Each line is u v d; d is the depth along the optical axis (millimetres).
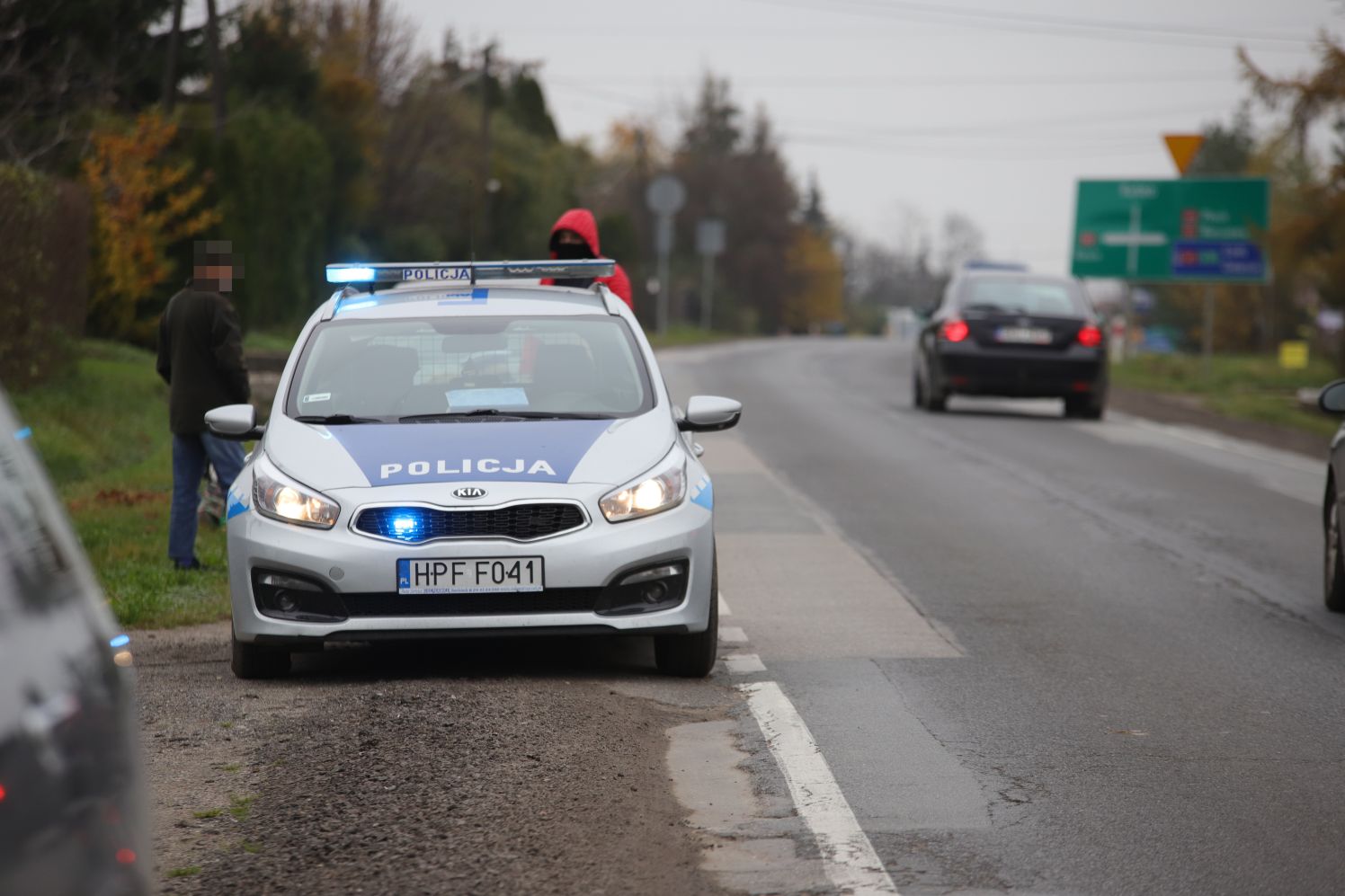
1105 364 57938
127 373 50281
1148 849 12352
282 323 83812
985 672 18938
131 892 6262
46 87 65188
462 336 20141
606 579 17188
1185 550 29625
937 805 13461
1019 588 25297
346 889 11141
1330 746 15672
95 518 29719
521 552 17062
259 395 41250
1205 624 22500
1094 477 41125
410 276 21453
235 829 12422
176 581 24375
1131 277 101938
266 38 104750
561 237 26766
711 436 50250
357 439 18234
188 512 25484
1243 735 16062
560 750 14625
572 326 20469
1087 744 15594
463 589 17000
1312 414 67938
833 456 45000
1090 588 25438
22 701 5805
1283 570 27594
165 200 68750
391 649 20031
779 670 18906
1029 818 13148
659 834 12508
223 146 72188
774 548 29000
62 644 6141
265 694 17203
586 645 20297
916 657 19797
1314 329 197625
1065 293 59250
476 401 19141
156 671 18562
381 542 17031
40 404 39688
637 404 19344
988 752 15227
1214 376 91438
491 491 17234
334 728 15234
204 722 15844
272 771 13969
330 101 107750
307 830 12352
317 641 17188
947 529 31703
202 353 25266
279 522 17266
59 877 5824
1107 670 19234
